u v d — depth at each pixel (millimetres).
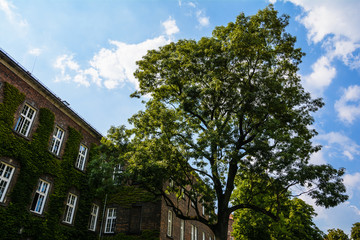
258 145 14469
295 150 14469
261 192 16047
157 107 17906
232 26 16266
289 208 24891
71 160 20531
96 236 21531
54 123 19531
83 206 21000
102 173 16500
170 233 22484
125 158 17094
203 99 16188
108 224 22312
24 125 17156
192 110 17297
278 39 16781
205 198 15125
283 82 17453
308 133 17594
